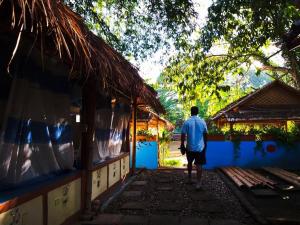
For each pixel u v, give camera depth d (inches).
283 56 540.4
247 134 547.2
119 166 405.1
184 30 402.3
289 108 772.0
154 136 592.4
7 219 156.9
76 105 260.4
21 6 100.6
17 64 170.1
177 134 1515.7
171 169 556.4
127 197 335.9
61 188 220.5
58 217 215.5
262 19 383.9
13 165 174.9
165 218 259.6
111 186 360.8
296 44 251.6
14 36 158.4
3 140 163.6
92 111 267.9
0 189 170.9
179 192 361.4
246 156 546.3
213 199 325.7
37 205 186.9
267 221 244.4
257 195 338.6
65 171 240.1
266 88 788.0
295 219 246.8
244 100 772.6
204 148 374.6
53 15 114.9
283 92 794.8
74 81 244.8
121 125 426.0
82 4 374.6
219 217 265.3
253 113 755.4
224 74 480.7
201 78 454.9
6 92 167.9
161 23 401.7
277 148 541.6
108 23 456.8
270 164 542.3
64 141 230.7
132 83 231.8
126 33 445.1
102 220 253.4
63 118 228.4
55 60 207.8
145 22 429.1
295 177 424.2
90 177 264.8
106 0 450.9
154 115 762.2
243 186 376.8
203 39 418.6
